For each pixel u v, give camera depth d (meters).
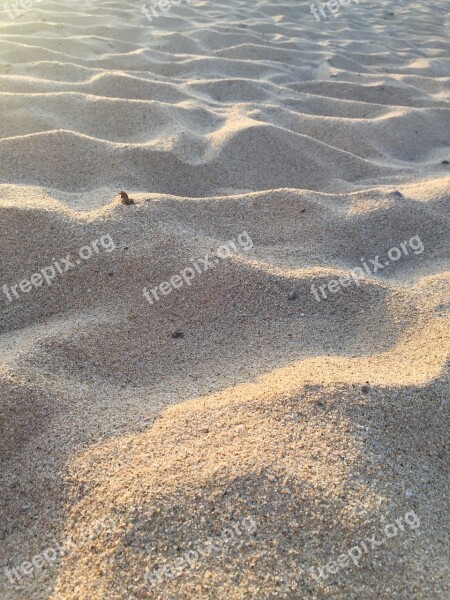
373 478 1.49
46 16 6.05
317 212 2.72
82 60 5.04
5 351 1.87
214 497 1.40
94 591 1.27
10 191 2.54
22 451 1.58
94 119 3.52
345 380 1.75
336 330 2.10
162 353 1.98
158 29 6.23
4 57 4.81
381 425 1.64
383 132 4.04
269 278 2.22
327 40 6.71
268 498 1.40
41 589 1.31
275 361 1.93
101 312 2.10
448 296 2.22
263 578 1.28
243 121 3.63
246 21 6.98
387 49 6.60
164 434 1.59
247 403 1.68
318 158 3.47
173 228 2.44
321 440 1.56
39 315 2.11
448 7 9.09
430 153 4.01
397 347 1.99
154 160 3.08
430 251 2.63
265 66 5.43
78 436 1.60
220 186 3.12
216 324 2.09
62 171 2.90
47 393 1.72
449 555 1.40
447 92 5.23
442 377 1.78
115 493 1.42
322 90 5.04
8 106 3.40
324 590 1.27
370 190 2.93
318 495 1.41
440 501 1.51
